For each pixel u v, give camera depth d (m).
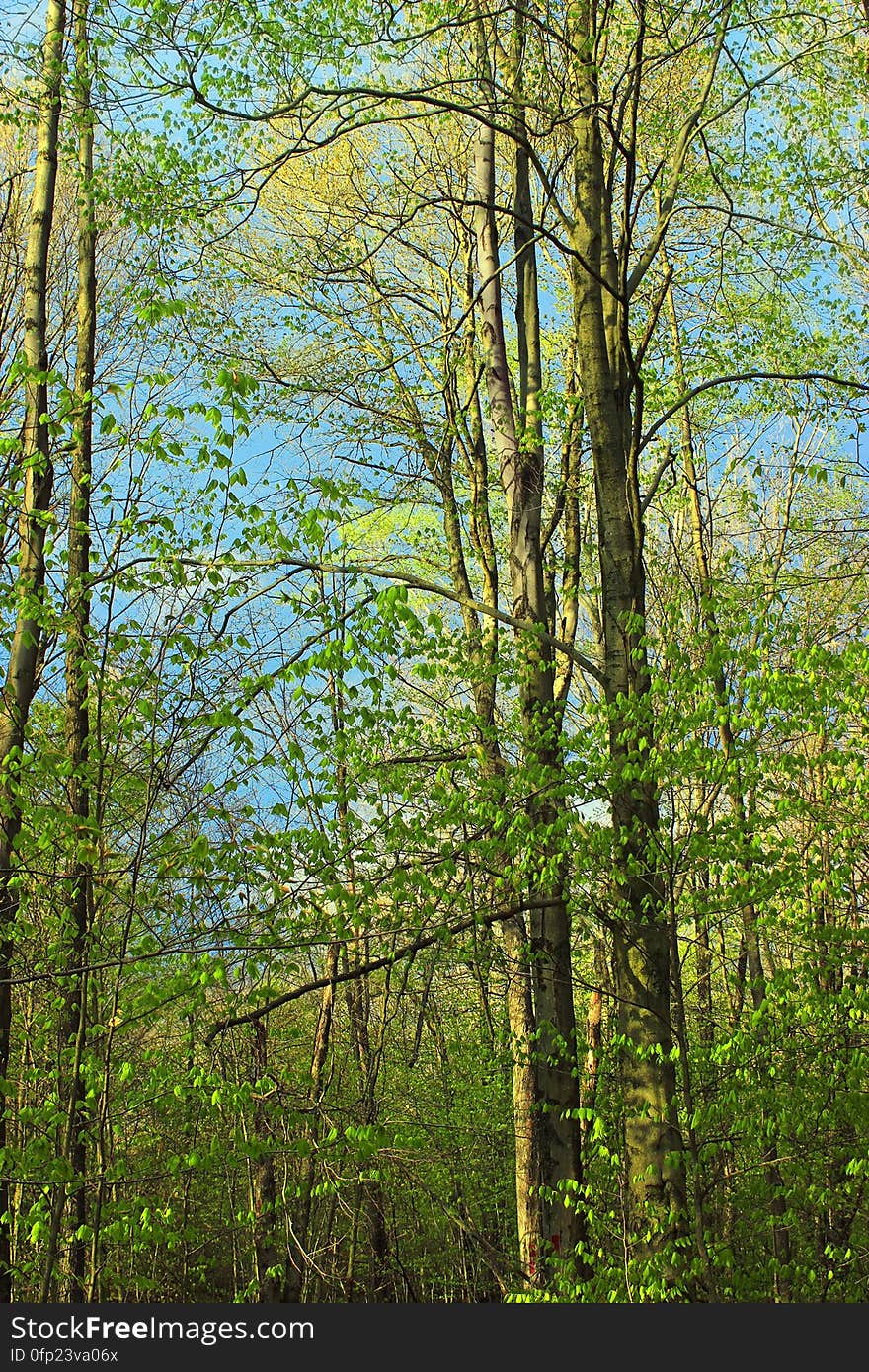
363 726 7.48
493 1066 11.22
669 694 6.82
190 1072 6.66
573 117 8.62
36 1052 8.27
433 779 8.20
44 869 7.11
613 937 7.95
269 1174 9.98
